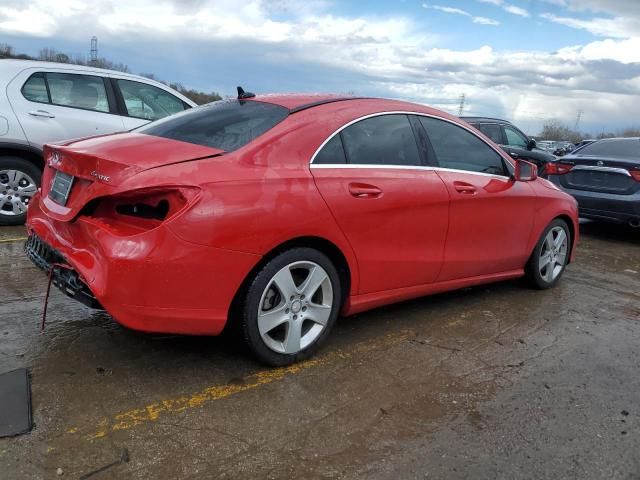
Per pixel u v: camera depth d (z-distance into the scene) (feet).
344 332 12.97
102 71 22.13
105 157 9.50
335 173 11.04
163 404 9.34
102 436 8.35
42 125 20.30
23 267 15.85
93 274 8.99
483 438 9.09
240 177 9.69
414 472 8.11
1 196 20.06
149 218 9.14
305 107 11.51
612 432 9.55
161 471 7.70
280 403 9.65
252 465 8.00
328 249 11.14
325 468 8.05
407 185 12.23
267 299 10.31
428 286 13.47
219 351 11.39
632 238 27.53
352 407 9.72
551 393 10.77
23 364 10.27
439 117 13.89
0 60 20.43
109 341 11.46
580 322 14.80
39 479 7.34
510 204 14.99
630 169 24.67
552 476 8.26
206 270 9.23
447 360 11.88
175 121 12.17
